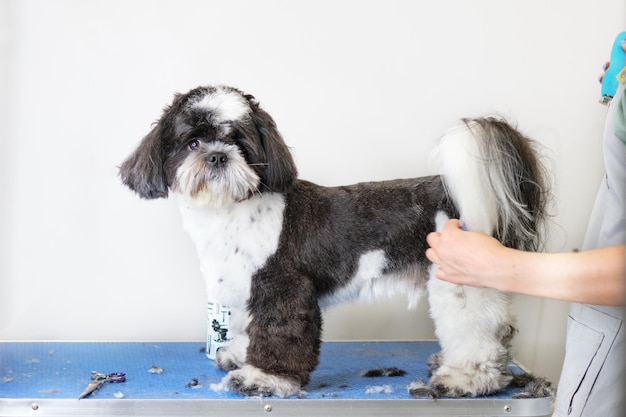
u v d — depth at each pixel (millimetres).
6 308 2240
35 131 2188
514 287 1198
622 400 1386
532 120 2324
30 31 2154
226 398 1617
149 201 2250
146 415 1600
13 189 2199
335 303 1822
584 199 2365
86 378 1796
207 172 1586
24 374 1827
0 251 2219
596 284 1135
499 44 2295
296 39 2240
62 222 2232
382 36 2262
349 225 1732
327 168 2287
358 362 2018
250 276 1699
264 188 1692
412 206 1739
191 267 2289
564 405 1456
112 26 2180
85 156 2211
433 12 2270
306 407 1612
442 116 2295
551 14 2301
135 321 2297
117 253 2264
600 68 2326
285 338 1677
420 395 1662
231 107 1670
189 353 2080
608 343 1391
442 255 1276
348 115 2275
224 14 2213
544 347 2420
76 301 2268
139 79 2201
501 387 1717
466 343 1716
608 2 2314
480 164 1612
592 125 2340
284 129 2264
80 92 2188
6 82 2160
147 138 1718
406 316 2365
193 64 2215
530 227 1674
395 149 2295
